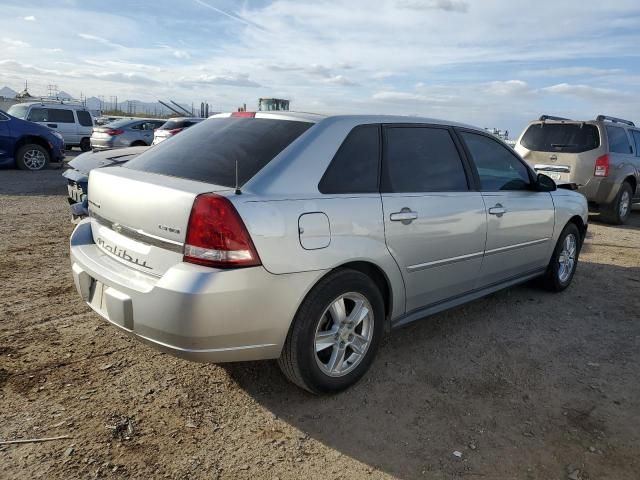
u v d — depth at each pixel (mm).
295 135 2986
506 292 5164
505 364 3604
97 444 2518
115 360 3328
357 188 3066
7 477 2268
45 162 14000
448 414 2955
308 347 2816
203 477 2348
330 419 2850
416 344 3854
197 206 2504
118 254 2918
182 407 2871
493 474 2475
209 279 2447
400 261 3264
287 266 2641
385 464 2512
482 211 3875
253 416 2838
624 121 10047
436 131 3754
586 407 3092
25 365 3195
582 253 7035
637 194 9867
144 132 18703
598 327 4344
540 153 9484
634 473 2521
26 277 4770
